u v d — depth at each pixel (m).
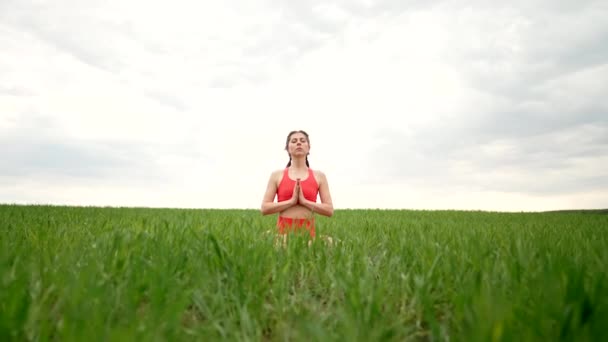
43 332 1.31
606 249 2.41
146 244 2.61
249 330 1.51
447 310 1.80
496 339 1.16
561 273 1.68
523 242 2.72
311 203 4.08
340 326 1.52
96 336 1.20
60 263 2.14
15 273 1.88
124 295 1.67
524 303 1.58
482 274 1.91
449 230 4.22
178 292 1.71
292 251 2.52
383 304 1.80
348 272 2.02
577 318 1.27
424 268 2.11
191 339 1.50
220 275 2.12
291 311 1.70
